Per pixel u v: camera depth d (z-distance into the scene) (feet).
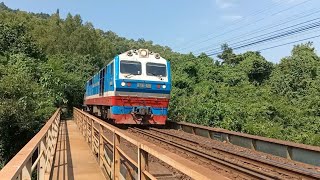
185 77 126.72
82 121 64.59
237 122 82.64
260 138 34.81
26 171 11.85
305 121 96.94
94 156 38.11
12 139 60.70
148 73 52.75
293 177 23.21
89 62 214.48
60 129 79.41
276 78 133.80
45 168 20.54
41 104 78.74
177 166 9.55
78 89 165.17
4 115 59.31
